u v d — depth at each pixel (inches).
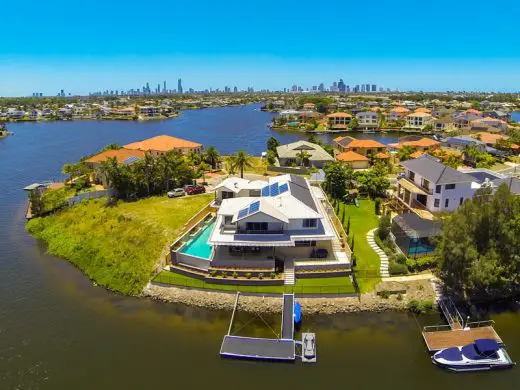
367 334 1710.1
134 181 3127.5
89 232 2642.7
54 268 2315.5
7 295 2021.4
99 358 1567.4
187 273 2076.8
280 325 1769.2
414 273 2068.2
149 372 1489.9
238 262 2062.0
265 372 1492.4
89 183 3634.4
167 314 1856.5
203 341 1665.8
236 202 2390.5
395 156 4968.0
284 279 1982.0
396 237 2326.5
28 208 3294.8
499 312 1843.0
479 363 1502.2
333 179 3225.9
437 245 2000.5
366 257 2217.0
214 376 1470.2
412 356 1581.0
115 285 2082.9
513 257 1808.6
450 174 2573.8
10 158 5433.1
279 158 4576.8
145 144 4717.0
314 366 1520.7
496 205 1838.1
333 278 2037.4
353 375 1478.8
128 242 2465.6
